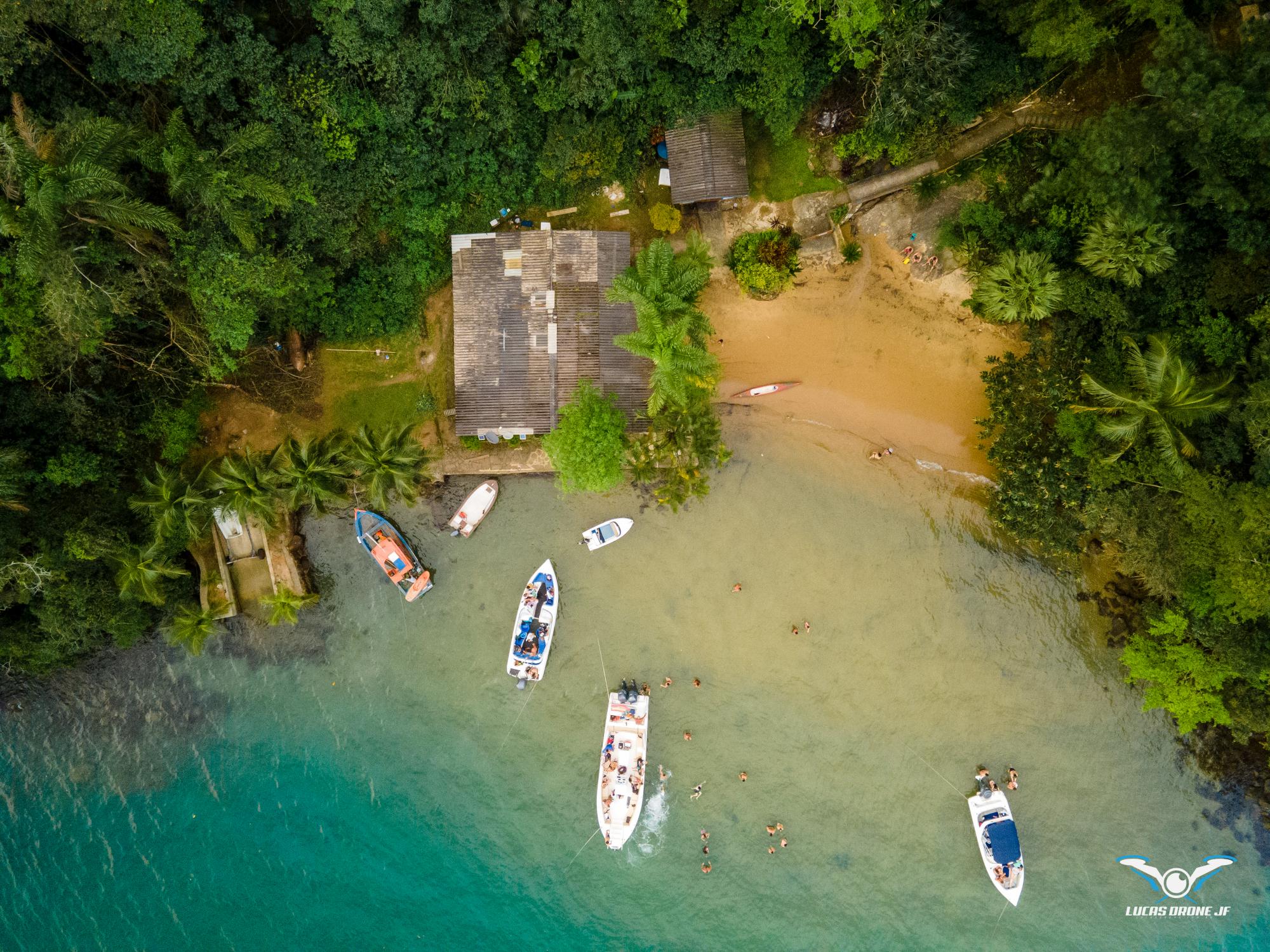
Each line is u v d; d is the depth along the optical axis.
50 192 24.23
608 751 38.12
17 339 28.59
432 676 39.00
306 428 37.56
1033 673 38.22
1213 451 32.12
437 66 29.91
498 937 38.50
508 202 36.53
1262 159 29.34
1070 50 30.84
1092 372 33.31
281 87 29.66
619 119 34.91
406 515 38.75
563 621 38.75
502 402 35.72
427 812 38.88
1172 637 34.25
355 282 35.88
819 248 36.78
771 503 38.31
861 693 38.31
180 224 29.95
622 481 38.25
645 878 38.50
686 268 32.31
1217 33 32.81
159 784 38.88
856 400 37.91
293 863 38.84
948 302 37.00
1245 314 32.53
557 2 30.08
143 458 35.09
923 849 38.22
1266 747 37.31
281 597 36.25
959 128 34.59
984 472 37.69
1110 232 31.84
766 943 38.22
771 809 38.41
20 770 38.91
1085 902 38.09
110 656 38.47
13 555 31.83
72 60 27.95
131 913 38.53
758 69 32.09
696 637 38.59
